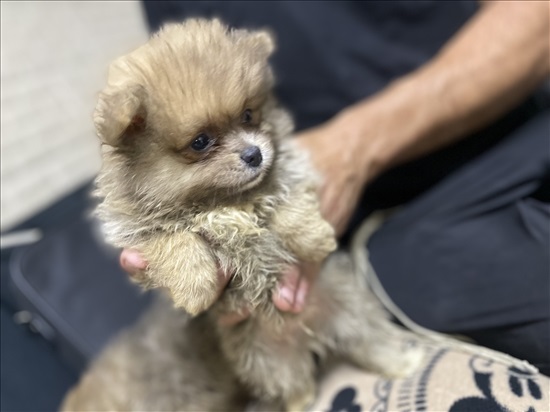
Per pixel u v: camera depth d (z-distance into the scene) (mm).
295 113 375
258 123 225
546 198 267
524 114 320
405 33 344
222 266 219
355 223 354
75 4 623
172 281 209
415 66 343
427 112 306
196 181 205
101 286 397
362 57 352
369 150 312
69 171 577
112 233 219
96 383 319
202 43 211
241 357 262
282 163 237
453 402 213
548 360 234
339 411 245
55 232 437
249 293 229
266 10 360
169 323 314
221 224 215
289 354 259
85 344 375
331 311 267
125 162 208
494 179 275
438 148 331
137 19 705
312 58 357
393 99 315
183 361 300
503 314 248
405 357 263
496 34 299
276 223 229
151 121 201
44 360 414
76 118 597
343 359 285
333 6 348
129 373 312
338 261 290
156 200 209
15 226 495
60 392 403
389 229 314
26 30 557
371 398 242
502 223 265
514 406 200
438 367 244
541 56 295
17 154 530
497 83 295
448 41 337
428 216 294
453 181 296
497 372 225
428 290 280
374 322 280
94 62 626
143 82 201
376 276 303
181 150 203
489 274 258
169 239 213
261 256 226
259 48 232
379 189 355
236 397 298
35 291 391
